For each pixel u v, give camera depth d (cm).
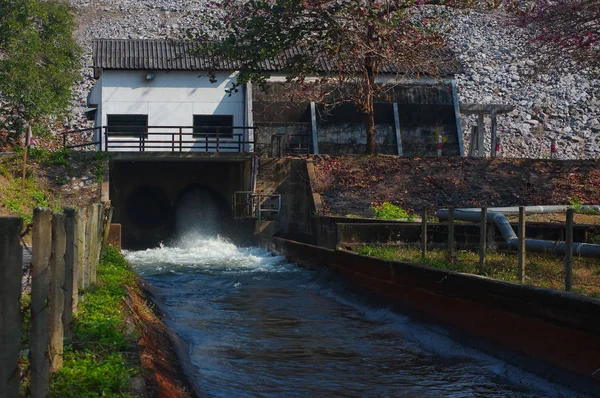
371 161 3316
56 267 697
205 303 1802
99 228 1677
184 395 879
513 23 3303
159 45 3800
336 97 3794
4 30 3831
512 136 5253
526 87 5894
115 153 3256
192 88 3741
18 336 515
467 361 1197
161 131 3728
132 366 782
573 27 2989
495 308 1177
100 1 7700
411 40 3225
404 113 3828
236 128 3488
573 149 5081
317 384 1088
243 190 3494
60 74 4138
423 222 1611
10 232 512
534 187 3131
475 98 5725
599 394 905
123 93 3703
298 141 3716
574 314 980
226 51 3216
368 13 3119
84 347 813
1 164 3098
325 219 2716
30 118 3897
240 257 2845
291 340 1381
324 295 1928
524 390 1032
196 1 7656
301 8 3153
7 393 511
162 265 2605
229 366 1177
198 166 3862
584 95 5794
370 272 1730
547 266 1448
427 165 3291
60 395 638
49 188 3083
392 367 1185
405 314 1490
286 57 3856
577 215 2508
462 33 6838
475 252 1744
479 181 3183
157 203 3884
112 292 1210
